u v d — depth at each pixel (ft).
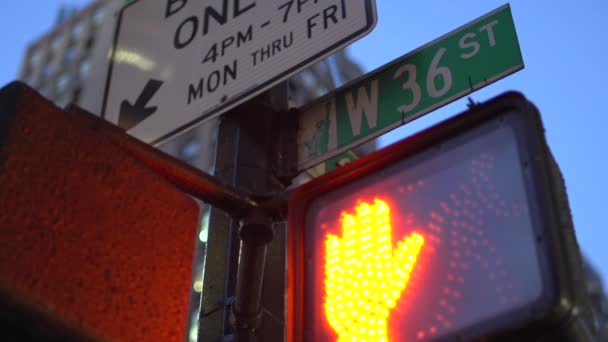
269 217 9.35
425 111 10.94
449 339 6.39
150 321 7.12
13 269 6.12
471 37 11.25
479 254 6.58
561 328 6.02
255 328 10.08
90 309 6.62
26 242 6.31
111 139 8.09
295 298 7.42
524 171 6.68
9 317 6.12
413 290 6.79
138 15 13.92
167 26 13.28
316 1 11.39
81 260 6.70
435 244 6.86
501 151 6.93
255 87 11.24
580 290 6.24
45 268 6.37
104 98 13.12
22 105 6.71
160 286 7.33
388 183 7.46
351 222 7.48
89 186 7.04
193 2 13.21
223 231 11.37
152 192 7.64
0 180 6.30
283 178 11.86
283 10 11.68
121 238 7.15
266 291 10.62
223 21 12.43
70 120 7.10
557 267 6.10
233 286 10.75
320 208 7.80
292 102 13.08
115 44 13.79
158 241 7.50
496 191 6.76
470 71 10.96
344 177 7.73
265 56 11.43
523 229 6.43
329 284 7.30
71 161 6.96
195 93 11.95
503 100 7.07
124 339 6.82
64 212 6.72
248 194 9.36
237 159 11.88
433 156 7.31
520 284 6.25
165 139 11.88
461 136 7.23
